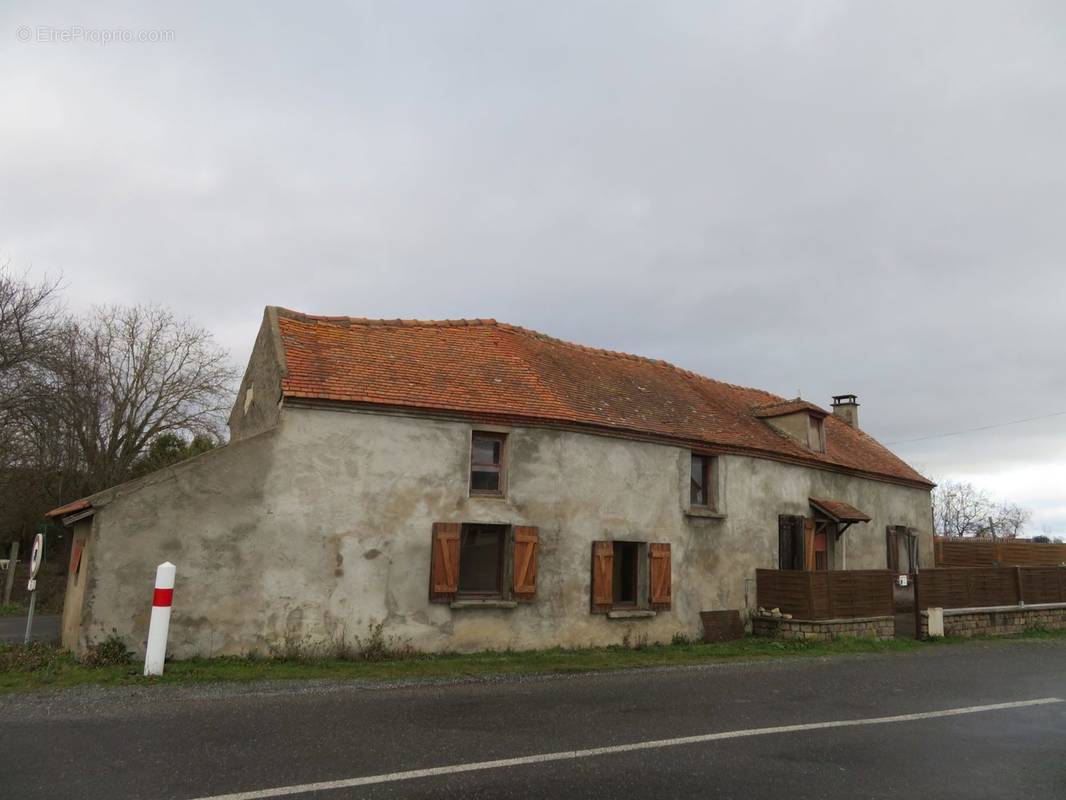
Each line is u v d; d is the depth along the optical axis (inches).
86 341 1184.8
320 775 212.2
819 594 627.5
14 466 986.1
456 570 486.9
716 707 323.6
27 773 206.8
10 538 1180.5
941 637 650.2
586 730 274.2
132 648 394.9
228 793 195.0
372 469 474.6
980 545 1074.1
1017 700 354.9
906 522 928.3
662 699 339.0
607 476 571.5
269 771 214.2
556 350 713.0
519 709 308.0
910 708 331.3
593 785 211.6
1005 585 737.6
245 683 345.1
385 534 472.1
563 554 537.0
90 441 1158.3
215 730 257.6
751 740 266.1
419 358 566.6
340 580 454.3
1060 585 796.6
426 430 496.4
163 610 361.1
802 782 220.4
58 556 1257.4
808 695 359.6
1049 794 214.1
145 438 1240.8
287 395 454.6
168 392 1258.6
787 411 799.7
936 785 220.7
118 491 402.3
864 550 839.1
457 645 486.0
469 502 504.1
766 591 663.1
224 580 422.0
